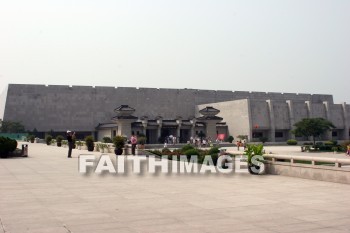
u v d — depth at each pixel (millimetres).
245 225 8414
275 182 15625
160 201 11328
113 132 81000
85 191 13258
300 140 90750
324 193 12758
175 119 93375
